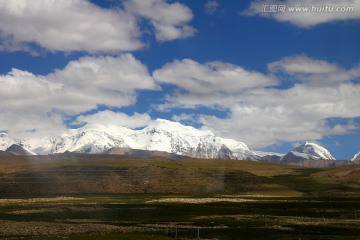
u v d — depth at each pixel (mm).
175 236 103688
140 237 101438
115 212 162750
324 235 103500
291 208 174000
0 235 105625
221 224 126688
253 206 184250
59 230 114562
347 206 180625
